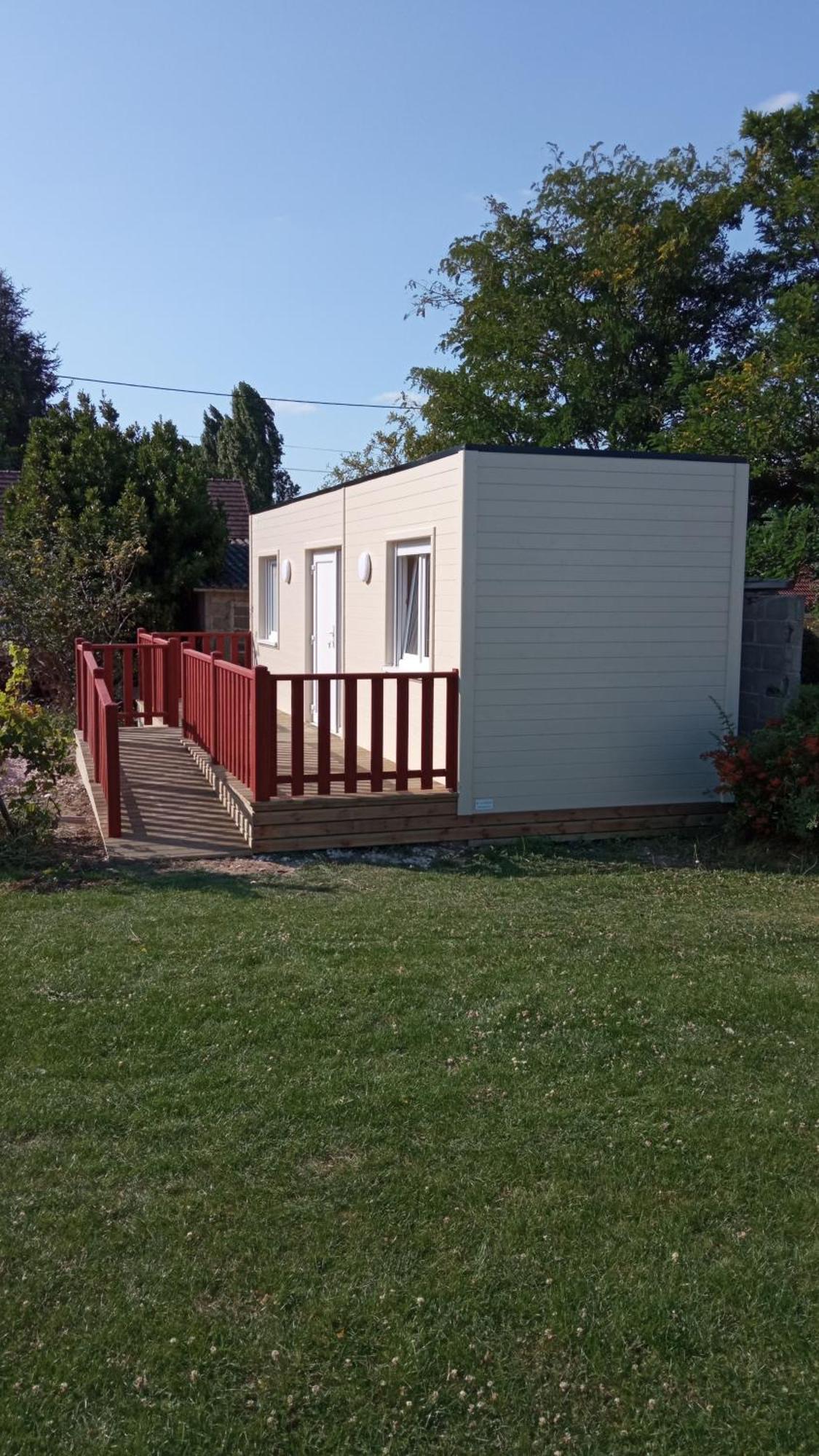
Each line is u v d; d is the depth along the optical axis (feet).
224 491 83.46
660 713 31.50
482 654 29.50
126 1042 15.69
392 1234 11.49
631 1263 11.11
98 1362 9.78
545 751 30.45
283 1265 11.01
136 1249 11.23
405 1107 13.94
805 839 29.43
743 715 33.91
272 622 51.11
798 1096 14.46
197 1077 14.67
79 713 42.37
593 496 29.99
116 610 55.16
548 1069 15.07
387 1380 9.64
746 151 75.87
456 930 21.30
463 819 29.86
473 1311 10.43
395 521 33.50
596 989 17.95
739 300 77.51
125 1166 12.59
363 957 19.40
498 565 29.35
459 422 83.35
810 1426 9.21
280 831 28.04
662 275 75.97
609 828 31.30
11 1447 8.87
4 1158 12.78
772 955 20.21
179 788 33.60
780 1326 10.30
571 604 30.17
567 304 78.95
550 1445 9.04
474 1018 16.67
